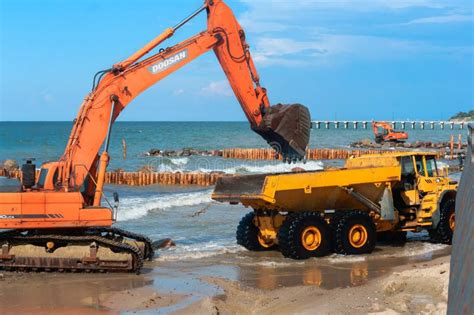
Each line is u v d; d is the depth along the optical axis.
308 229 14.48
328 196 14.98
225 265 13.74
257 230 15.61
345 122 165.62
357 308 9.52
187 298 10.70
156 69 13.79
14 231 12.41
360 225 14.91
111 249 12.47
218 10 14.52
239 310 9.97
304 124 14.34
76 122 13.07
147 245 14.03
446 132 140.88
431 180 16.39
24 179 12.62
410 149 71.19
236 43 14.60
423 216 16.23
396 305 9.58
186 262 14.05
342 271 13.05
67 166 12.80
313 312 9.35
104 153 12.90
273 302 10.22
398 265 13.70
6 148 67.12
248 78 14.67
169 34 13.98
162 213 23.28
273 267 13.51
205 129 140.88
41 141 81.25
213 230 19.27
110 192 31.34
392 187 15.94
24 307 10.05
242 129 139.00
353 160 17.12
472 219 4.04
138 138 93.81
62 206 12.14
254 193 14.39
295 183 14.35
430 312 9.08
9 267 12.37
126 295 10.85
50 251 12.31
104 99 13.21
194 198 27.77
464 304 3.66
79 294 10.92
